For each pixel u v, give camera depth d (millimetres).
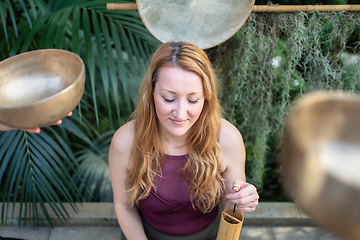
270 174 2281
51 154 1677
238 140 1164
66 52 859
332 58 1599
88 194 2008
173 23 1191
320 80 1514
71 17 1818
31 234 1816
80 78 731
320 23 1393
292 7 1299
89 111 2330
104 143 2143
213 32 1202
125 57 2141
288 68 1514
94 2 1641
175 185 1142
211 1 1171
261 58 1493
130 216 1247
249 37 1391
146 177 1133
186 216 1192
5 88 868
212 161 1120
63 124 1824
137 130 1122
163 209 1164
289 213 1893
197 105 944
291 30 1408
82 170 1998
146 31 1662
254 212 1902
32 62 887
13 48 1433
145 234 1264
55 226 1875
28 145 1651
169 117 954
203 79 920
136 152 1129
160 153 1123
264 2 1793
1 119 686
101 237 1820
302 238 1814
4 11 1673
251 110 1815
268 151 2275
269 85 1609
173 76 896
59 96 676
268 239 1819
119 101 2062
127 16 1649
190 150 1114
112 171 1213
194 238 1216
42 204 1692
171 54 914
